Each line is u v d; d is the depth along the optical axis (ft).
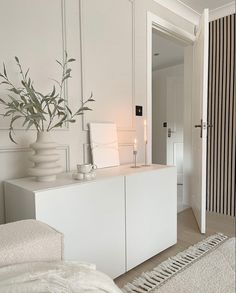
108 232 4.50
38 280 1.73
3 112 4.48
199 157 7.33
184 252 5.76
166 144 14.21
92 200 4.21
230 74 8.21
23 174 4.79
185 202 9.83
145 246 5.31
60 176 4.75
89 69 5.81
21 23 4.66
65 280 1.77
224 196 8.63
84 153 5.78
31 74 4.83
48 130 4.53
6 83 4.41
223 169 8.59
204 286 4.46
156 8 7.57
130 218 4.93
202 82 6.77
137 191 5.07
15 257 1.92
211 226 7.44
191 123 9.36
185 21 8.64
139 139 7.22
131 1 6.78
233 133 8.27
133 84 6.93
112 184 4.54
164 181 5.76
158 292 4.33
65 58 5.30
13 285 1.67
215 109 8.66
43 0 4.95
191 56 9.27
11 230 2.24
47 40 5.04
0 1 4.39
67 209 3.84
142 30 7.16
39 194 3.50
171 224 6.01
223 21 8.30
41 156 4.16
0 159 4.50
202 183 6.80
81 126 5.72
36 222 2.50
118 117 6.57
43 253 2.08
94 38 5.89
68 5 5.36
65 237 3.83
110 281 2.03
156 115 14.93
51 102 4.59
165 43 10.67
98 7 5.95
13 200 4.08
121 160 6.73
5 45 4.47
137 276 4.88
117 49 6.46
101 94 6.11
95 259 4.29
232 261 5.30
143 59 7.23
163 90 14.55
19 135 4.71
